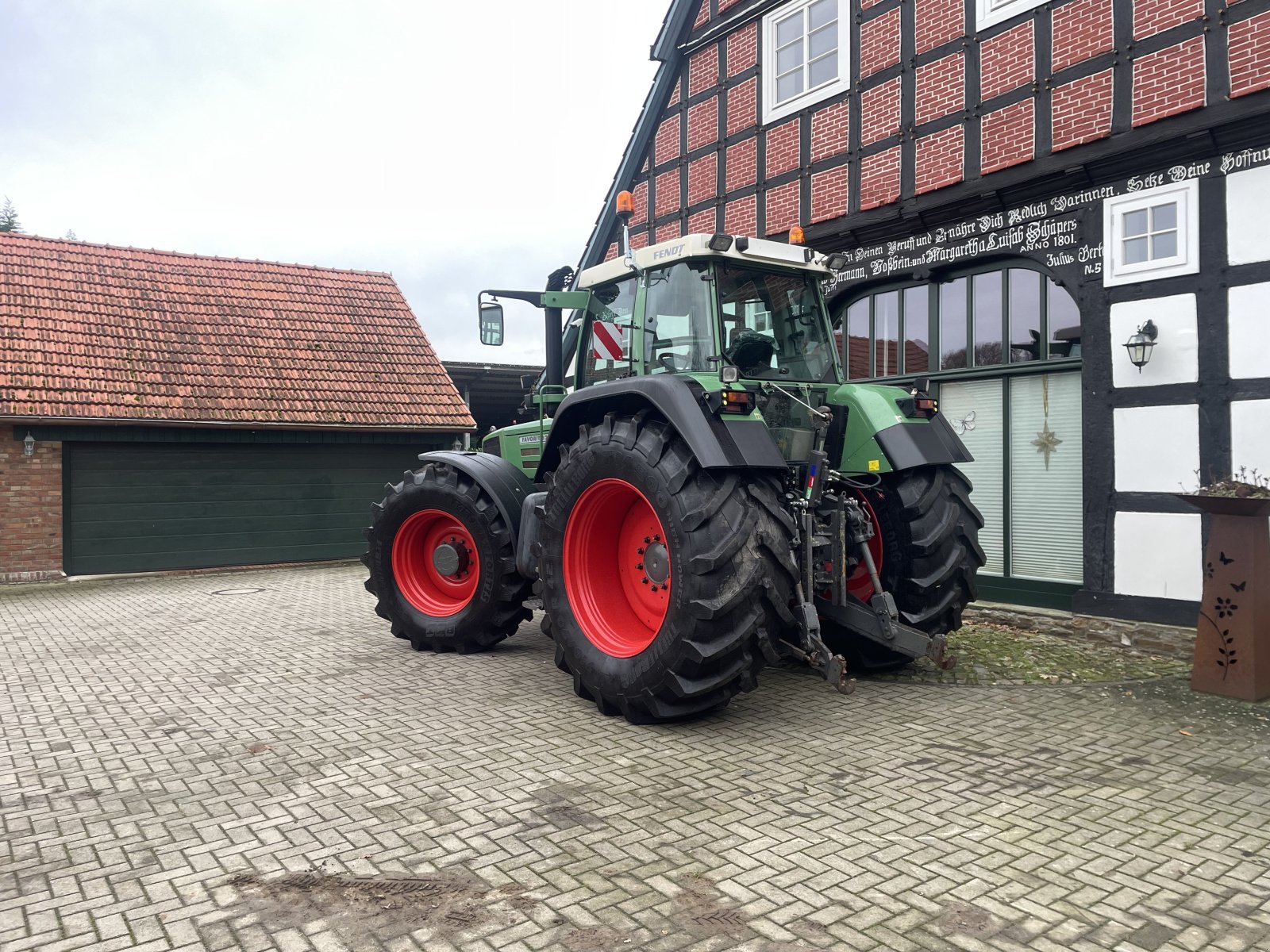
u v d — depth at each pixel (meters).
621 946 2.45
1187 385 6.14
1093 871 2.88
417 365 14.81
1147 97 6.23
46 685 5.55
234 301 14.50
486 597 6.05
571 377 6.11
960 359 7.79
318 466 13.41
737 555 4.11
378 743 4.26
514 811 3.39
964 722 4.53
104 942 2.49
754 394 4.46
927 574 5.14
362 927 2.56
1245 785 3.64
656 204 10.49
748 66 9.32
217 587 10.76
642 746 4.16
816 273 5.39
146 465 12.19
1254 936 2.49
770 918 2.59
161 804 3.51
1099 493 6.61
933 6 7.57
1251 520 4.90
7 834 3.24
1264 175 5.77
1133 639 6.35
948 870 2.88
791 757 3.99
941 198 7.55
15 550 11.37
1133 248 6.41
